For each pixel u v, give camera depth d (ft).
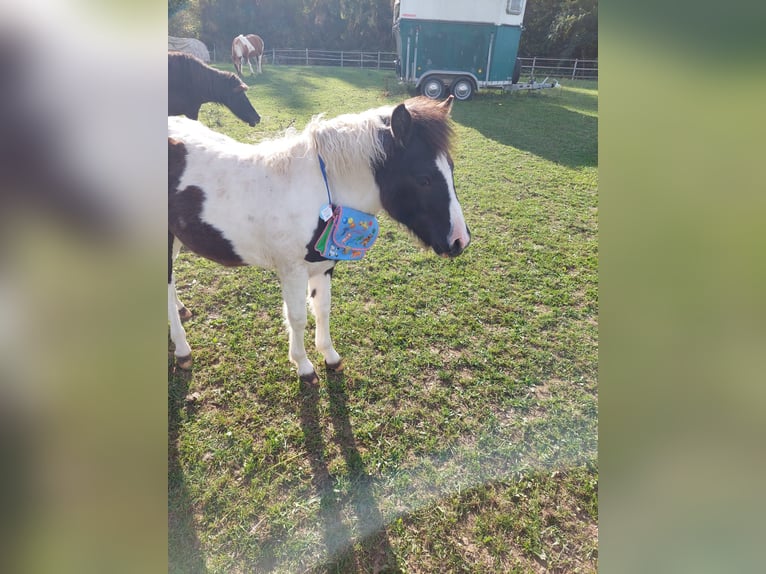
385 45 71.51
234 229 6.72
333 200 6.68
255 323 9.89
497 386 8.48
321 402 7.91
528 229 15.08
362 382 8.39
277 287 11.17
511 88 41.39
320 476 6.68
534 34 58.75
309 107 32.91
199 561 5.60
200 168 6.68
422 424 7.62
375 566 5.61
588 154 24.50
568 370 8.99
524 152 24.56
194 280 11.32
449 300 11.02
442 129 6.39
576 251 13.61
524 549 5.84
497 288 11.57
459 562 5.66
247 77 46.47
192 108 18.24
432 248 7.12
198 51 54.54
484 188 18.88
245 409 7.71
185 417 7.50
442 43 39.01
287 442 7.16
